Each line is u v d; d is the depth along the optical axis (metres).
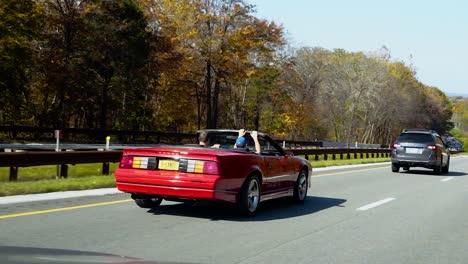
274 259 6.00
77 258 2.60
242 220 8.69
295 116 64.25
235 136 10.07
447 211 10.77
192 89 57.28
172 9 47.97
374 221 9.12
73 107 47.78
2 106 38.91
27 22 35.22
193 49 47.66
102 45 42.44
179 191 8.16
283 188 10.29
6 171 18.16
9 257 2.55
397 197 13.05
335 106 79.69
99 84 45.94
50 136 39.38
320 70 71.44
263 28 48.97
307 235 7.59
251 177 8.82
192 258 5.85
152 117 54.94
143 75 47.69
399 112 86.12
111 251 5.98
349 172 22.17
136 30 43.56
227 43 47.19
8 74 35.78
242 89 62.47
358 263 5.99
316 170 22.56
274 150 10.34
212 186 7.97
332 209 10.48
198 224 8.12
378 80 78.00
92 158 15.34
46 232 6.93
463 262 6.25
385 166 28.95
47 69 40.72
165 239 6.86
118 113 54.09
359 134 88.19
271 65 58.12
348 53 92.69
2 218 7.81
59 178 13.73
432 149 22.81
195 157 8.18
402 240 7.50
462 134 161.38
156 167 8.40
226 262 5.75
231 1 47.41
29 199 9.80
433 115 108.75
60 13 41.62
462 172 26.28
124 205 9.76
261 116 66.56
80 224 7.64
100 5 42.25
